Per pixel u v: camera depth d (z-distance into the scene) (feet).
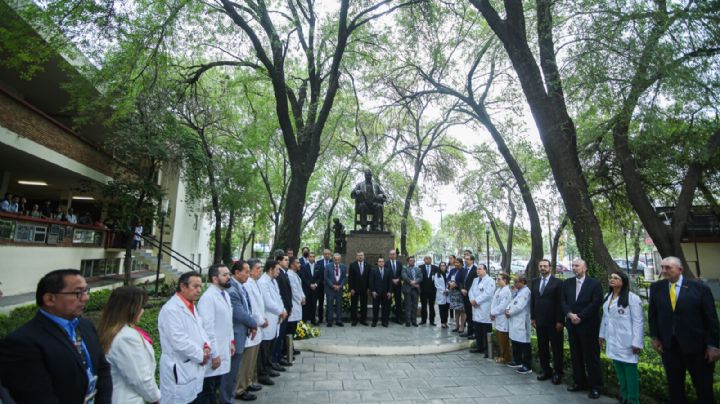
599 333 18.85
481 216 88.74
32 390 7.25
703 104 28.25
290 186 39.70
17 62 29.35
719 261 79.00
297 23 39.78
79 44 29.35
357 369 23.47
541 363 21.90
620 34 27.91
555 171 29.45
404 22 42.29
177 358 12.21
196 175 56.75
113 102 34.40
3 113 32.48
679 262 16.11
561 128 29.37
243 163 70.33
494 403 18.10
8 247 36.09
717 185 43.14
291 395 18.86
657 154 36.32
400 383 20.88
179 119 60.29
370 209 44.32
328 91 39.29
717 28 26.30
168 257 77.92
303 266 35.47
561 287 21.20
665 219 51.47
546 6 29.89
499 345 26.91
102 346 9.43
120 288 10.22
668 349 15.98
